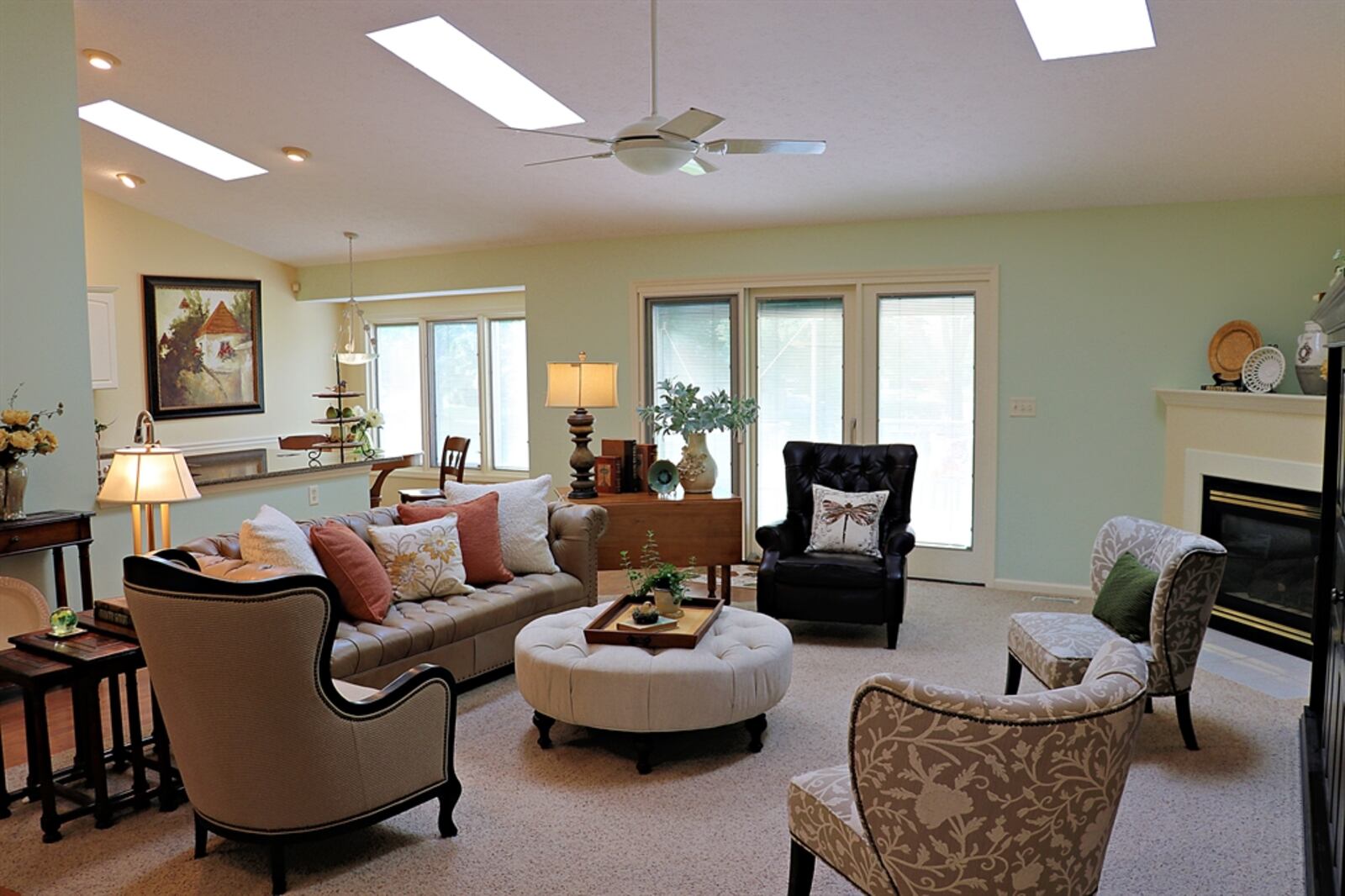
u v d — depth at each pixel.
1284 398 4.54
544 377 7.34
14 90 4.12
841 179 5.47
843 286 6.28
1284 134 4.43
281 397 8.75
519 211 6.60
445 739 2.87
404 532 4.17
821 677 4.32
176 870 2.69
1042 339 5.72
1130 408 5.54
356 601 3.82
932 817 1.85
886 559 4.81
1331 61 3.79
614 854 2.77
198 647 2.44
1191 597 3.38
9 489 3.99
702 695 3.27
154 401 7.67
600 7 3.96
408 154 5.79
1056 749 1.79
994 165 5.10
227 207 7.23
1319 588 3.47
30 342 4.21
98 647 2.98
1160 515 5.52
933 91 4.36
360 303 9.28
